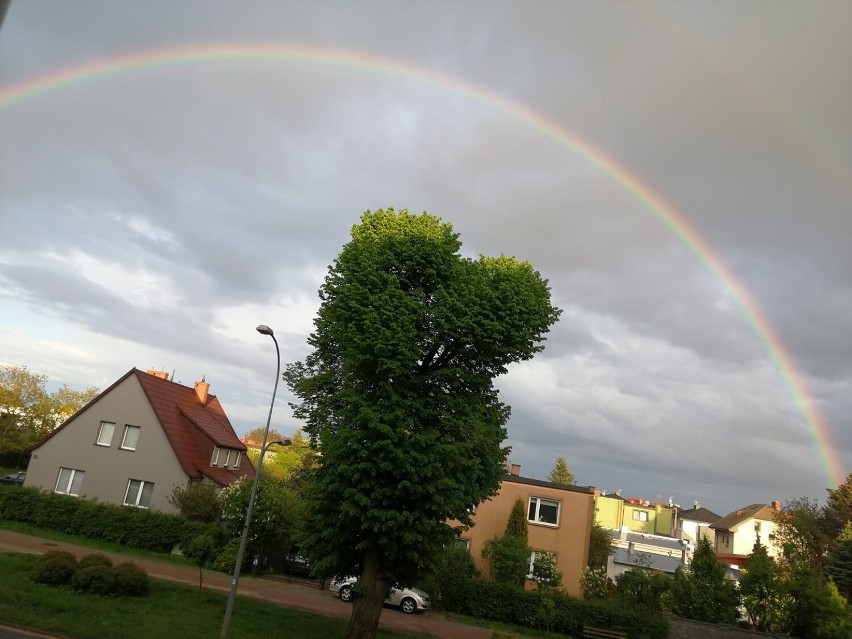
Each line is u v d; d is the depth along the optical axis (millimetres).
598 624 27641
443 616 27781
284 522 28281
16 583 17234
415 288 18219
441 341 18000
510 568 30734
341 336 17797
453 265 18859
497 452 18688
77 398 65062
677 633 26984
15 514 31500
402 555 16766
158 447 36781
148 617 16266
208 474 37812
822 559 42531
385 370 16875
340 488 16734
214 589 22781
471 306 17781
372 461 16328
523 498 36031
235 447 43281
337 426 18688
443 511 16594
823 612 26562
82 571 18016
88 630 14086
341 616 22641
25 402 57469
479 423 17609
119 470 36719
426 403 17703
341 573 18234
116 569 18688
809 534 41750
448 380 18469
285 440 20047
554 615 27984
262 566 30484
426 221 20016
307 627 18812
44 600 15781
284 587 27641
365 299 17547
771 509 62812
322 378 19141
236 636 15945
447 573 29469
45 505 31391
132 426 37500
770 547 53719
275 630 17453
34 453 37844
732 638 26250
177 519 30359
